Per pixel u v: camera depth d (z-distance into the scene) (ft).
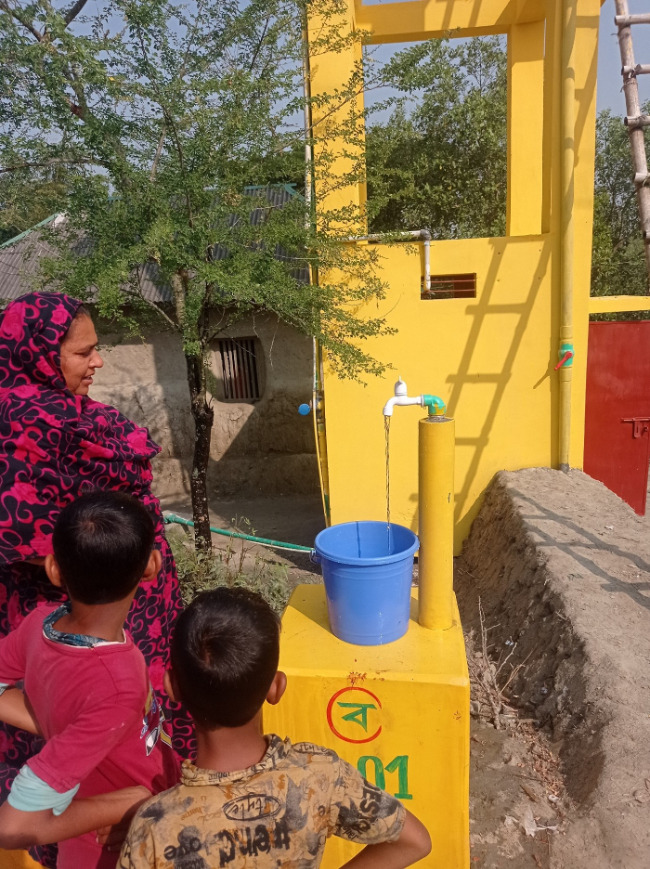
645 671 10.61
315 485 29.09
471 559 18.76
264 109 15.33
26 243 26.12
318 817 4.34
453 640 7.90
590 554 14.32
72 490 6.21
